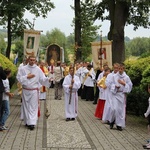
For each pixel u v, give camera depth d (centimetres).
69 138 966
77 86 1265
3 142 900
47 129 1091
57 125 1163
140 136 1012
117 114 1097
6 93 1030
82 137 983
